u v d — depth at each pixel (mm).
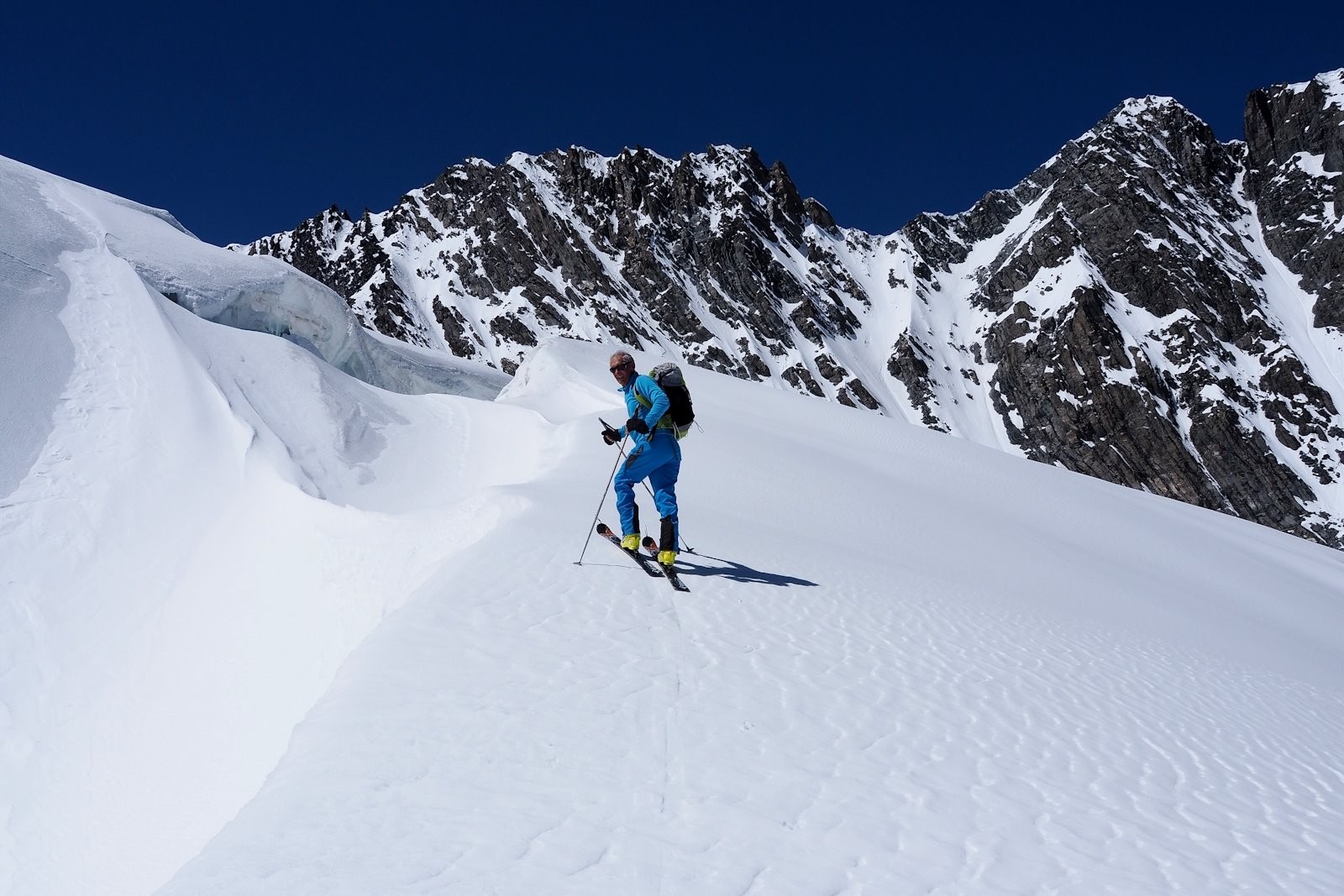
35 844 9562
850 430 32469
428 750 4691
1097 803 5207
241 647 12406
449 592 7207
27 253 21703
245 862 3609
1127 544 25625
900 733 5809
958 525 20766
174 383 19266
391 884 3535
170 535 15133
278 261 32438
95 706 11656
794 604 8633
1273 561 30078
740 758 5070
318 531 13766
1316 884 4566
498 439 24828
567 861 3844
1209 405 165750
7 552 13688
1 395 16797
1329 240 191500
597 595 7715
